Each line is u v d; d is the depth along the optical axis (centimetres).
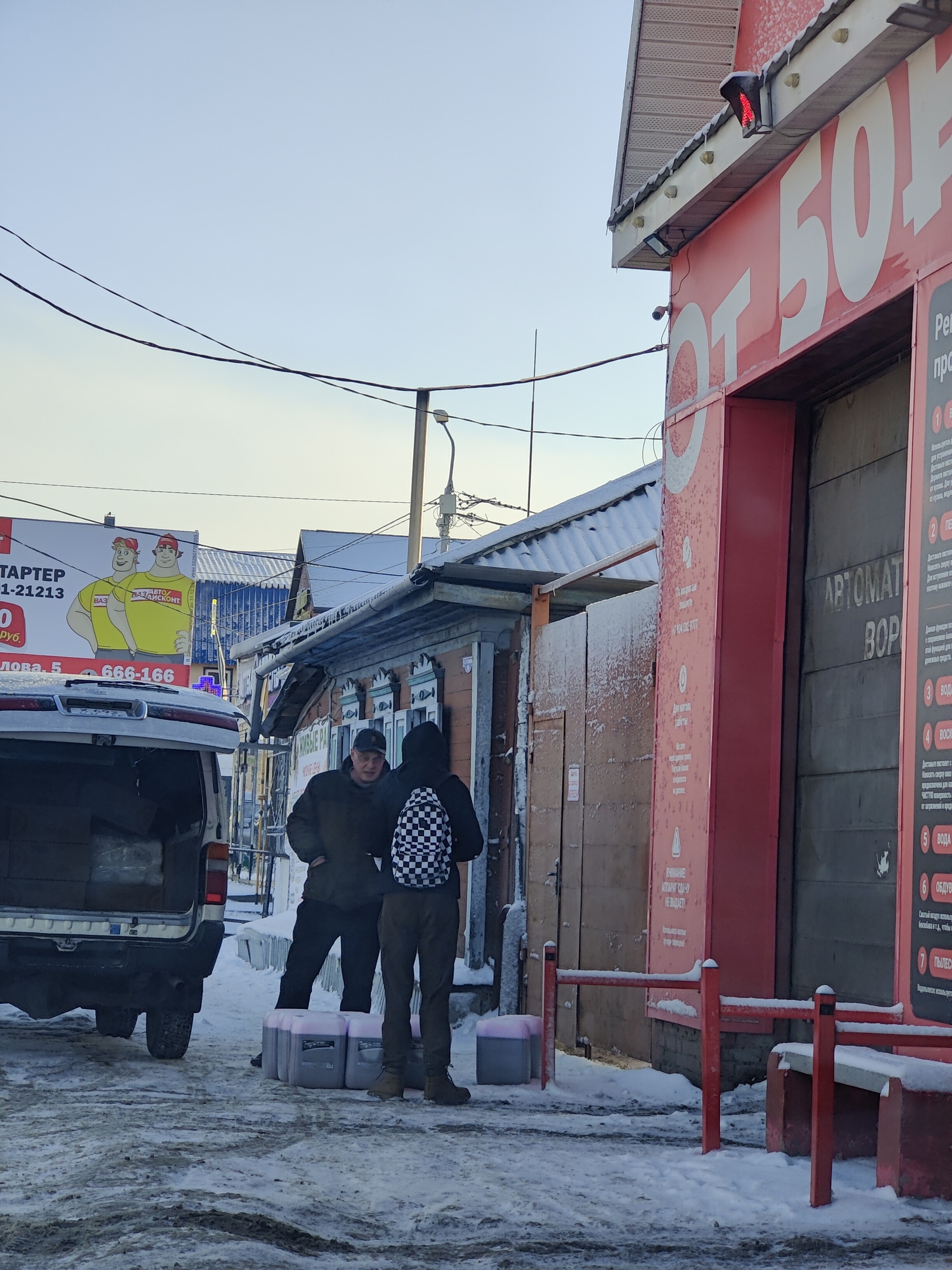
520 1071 866
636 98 998
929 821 636
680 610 930
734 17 1002
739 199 887
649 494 1477
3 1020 1187
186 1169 540
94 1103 725
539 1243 468
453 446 2306
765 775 873
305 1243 452
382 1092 809
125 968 944
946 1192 544
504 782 1370
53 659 4656
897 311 730
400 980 822
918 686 653
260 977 1736
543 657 1277
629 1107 796
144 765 1027
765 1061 856
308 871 1004
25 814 1071
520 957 1277
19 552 4653
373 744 992
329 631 1633
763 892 868
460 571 1294
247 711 4244
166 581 4750
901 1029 554
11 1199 499
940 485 648
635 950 1025
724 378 895
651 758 1020
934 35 680
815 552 874
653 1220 506
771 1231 494
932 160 681
